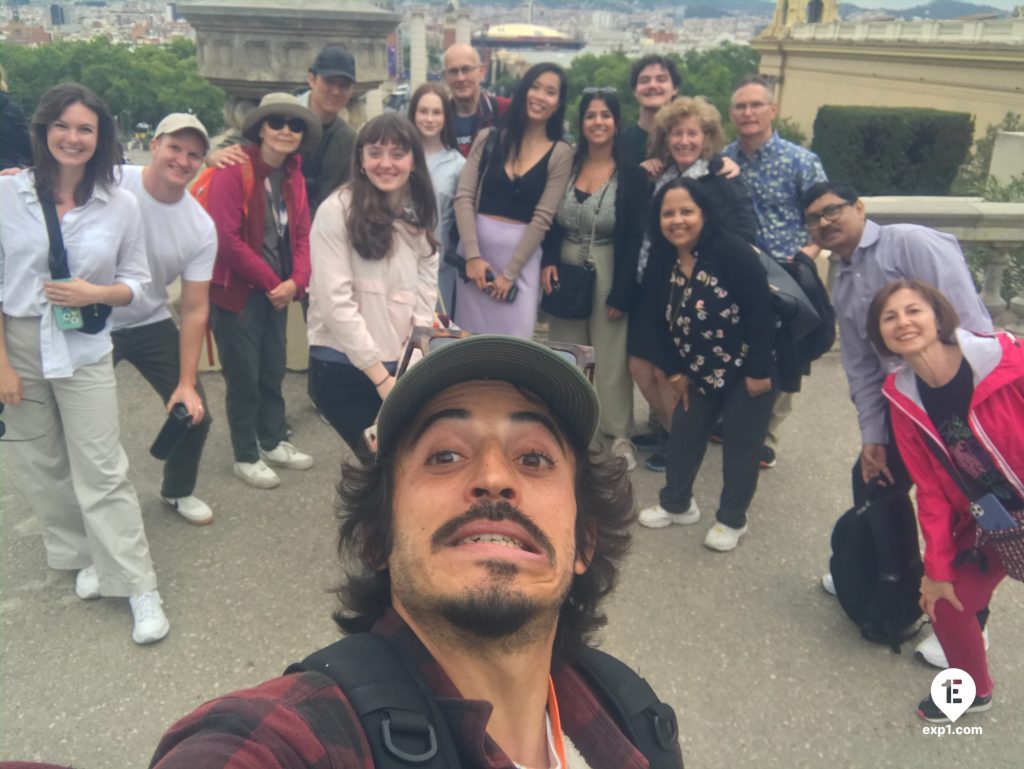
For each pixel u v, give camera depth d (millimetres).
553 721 1010
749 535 3535
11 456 2850
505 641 882
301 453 3973
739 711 2586
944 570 2389
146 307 3115
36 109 2434
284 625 2891
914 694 2678
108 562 2785
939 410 2340
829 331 3416
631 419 4055
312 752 735
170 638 2805
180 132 2842
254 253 3469
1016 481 2254
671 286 3256
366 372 2850
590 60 75938
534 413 977
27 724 2432
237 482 3793
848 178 24328
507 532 880
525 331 3881
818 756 2432
